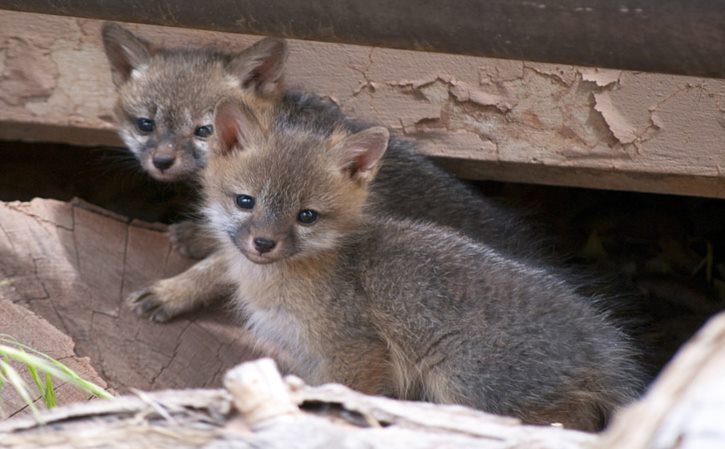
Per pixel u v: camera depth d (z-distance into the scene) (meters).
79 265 10.62
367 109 11.80
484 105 11.66
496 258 9.93
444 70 11.65
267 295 9.91
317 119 11.52
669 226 13.73
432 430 5.78
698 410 4.30
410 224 10.28
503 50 7.96
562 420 9.27
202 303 10.66
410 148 11.62
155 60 11.68
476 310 9.41
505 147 11.73
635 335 12.41
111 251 10.86
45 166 13.98
